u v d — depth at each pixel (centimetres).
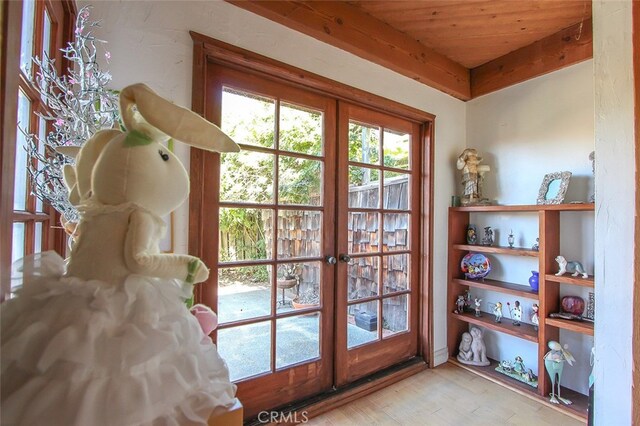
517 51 234
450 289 255
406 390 209
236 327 166
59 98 96
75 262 60
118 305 56
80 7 123
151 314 58
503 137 248
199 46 147
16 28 52
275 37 170
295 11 169
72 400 48
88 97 94
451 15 196
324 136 198
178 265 66
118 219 61
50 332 51
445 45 229
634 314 60
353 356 208
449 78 246
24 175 87
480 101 264
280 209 181
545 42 217
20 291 55
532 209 208
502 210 223
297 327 189
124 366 52
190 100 146
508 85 240
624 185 68
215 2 152
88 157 67
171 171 69
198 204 148
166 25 140
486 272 244
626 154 68
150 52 136
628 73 68
